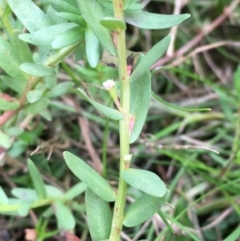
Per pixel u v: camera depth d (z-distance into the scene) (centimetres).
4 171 19
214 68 25
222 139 23
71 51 14
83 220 19
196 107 24
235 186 19
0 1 15
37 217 19
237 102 22
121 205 12
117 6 11
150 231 18
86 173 12
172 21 12
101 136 22
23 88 16
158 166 22
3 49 14
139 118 12
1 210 15
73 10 12
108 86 11
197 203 20
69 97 21
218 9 26
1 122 16
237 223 20
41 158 20
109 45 11
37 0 20
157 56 11
